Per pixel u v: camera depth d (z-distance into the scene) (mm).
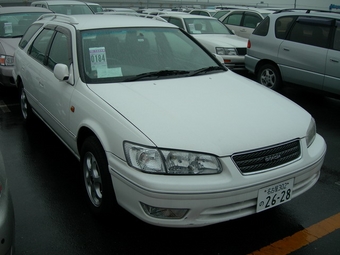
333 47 6234
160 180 2404
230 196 2463
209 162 2473
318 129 5543
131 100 2990
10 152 4473
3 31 7590
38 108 4555
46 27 4730
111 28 3906
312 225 3135
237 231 3031
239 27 11367
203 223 2488
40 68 4336
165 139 2520
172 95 3137
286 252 2791
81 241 2863
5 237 2049
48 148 4617
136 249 2787
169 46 4035
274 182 2621
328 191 3709
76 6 12234
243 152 2549
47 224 3059
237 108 3012
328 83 6336
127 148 2574
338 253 2789
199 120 2744
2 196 2162
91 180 3180
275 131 2777
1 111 6117
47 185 3699
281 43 7051
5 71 6609
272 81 7441
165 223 2482
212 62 4141
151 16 10094
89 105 3105
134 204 2551
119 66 3545
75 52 3553
